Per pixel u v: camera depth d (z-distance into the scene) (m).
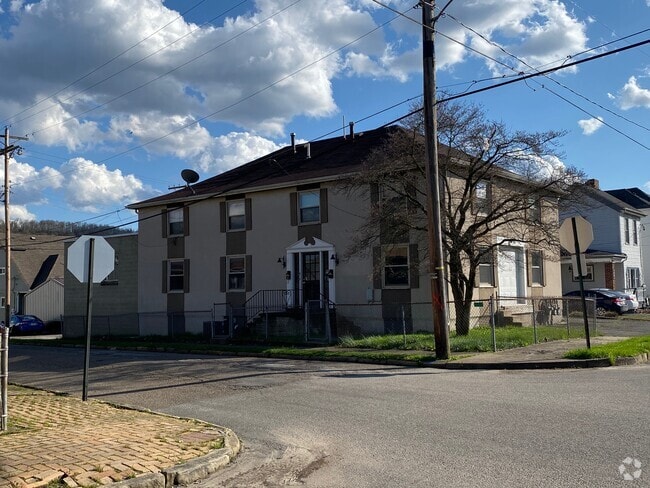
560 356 14.37
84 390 11.30
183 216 29.58
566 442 6.87
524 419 8.12
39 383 14.76
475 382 11.67
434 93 15.33
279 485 6.10
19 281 53.47
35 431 8.16
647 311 34.25
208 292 28.41
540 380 11.59
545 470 5.93
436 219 15.26
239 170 31.23
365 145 27.27
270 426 8.73
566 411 8.50
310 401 10.45
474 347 16.70
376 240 23.03
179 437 7.66
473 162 19.25
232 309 25.80
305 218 25.55
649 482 5.46
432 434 7.61
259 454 7.30
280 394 11.30
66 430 8.16
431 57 15.30
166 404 10.97
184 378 14.20
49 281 49.47
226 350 19.81
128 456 6.66
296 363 16.33
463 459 6.46
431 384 11.64
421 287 22.14
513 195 19.33
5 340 8.39
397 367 14.77
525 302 25.67
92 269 11.44
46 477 5.80
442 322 15.10
